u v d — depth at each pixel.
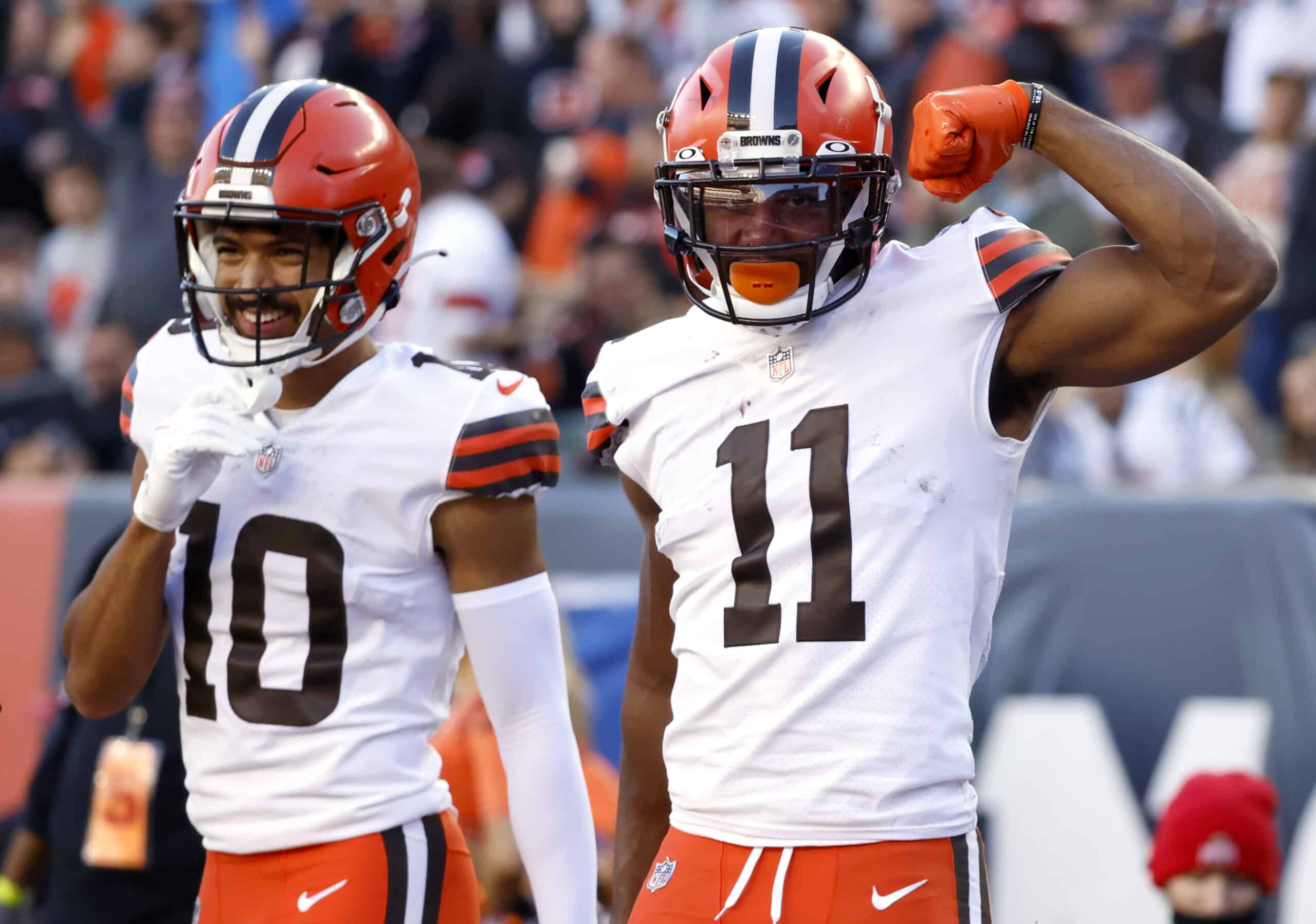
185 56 27.94
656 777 8.18
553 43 25.48
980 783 13.98
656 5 26.23
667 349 7.70
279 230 7.62
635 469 7.80
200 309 7.84
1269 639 13.83
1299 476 17.00
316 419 7.88
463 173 22.34
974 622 7.38
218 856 7.89
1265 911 13.52
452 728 11.68
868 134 7.32
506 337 19.25
